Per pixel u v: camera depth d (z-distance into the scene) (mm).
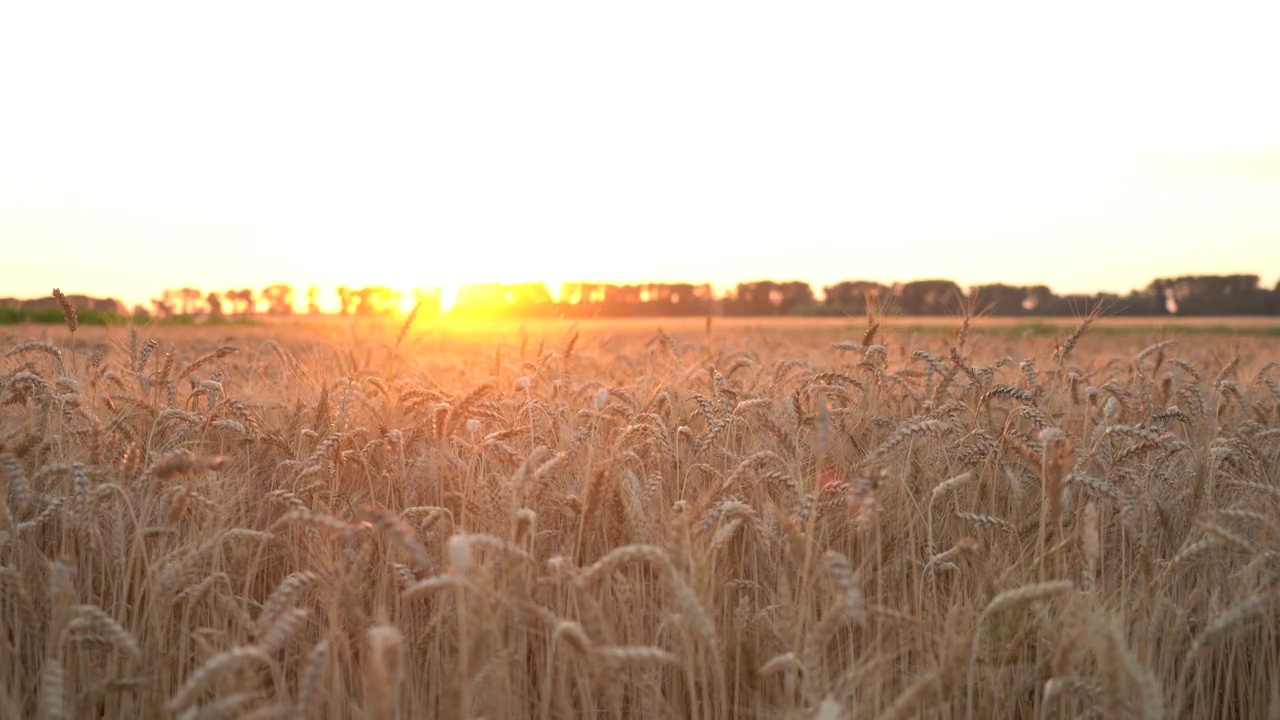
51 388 4668
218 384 4617
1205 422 4699
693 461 4203
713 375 4797
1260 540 3619
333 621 2971
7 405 4613
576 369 7371
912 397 5078
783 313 88188
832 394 4828
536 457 3227
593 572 2658
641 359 8258
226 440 4508
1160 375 6371
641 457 4234
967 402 5039
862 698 3006
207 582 3057
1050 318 68688
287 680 3326
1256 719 3350
